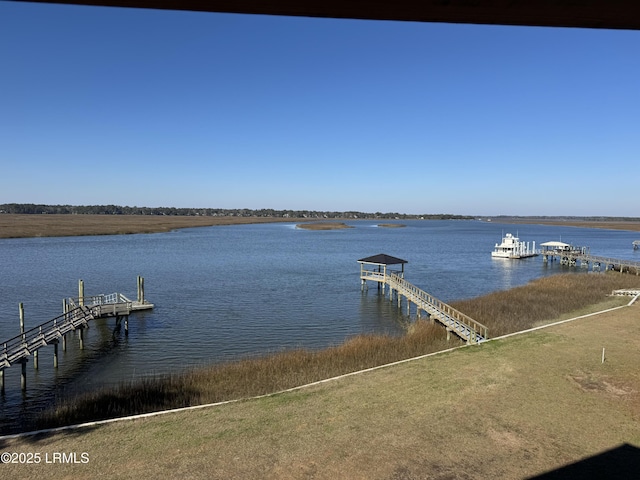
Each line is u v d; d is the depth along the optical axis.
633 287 37.78
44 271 47.53
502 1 2.89
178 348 23.08
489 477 9.45
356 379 15.13
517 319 26.67
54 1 2.74
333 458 10.20
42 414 14.69
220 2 2.90
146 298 35.41
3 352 18.28
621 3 2.93
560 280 41.34
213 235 114.56
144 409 14.41
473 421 11.94
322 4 2.96
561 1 2.88
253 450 10.58
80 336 23.00
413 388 14.19
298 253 72.44
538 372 15.39
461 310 28.83
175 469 9.81
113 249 70.81
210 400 14.79
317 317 30.28
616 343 18.56
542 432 11.34
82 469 9.85
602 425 11.68
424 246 90.81
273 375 17.20
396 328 27.75
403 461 10.05
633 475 9.52
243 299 35.62
